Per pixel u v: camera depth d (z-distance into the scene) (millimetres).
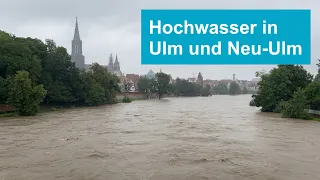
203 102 120000
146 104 102188
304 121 48750
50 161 21984
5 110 59281
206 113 64250
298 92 53562
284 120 50125
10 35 74125
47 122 46125
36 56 71938
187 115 59062
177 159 22547
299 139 31422
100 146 27219
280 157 23438
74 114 61094
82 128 39188
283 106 56219
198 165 21000
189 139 31016
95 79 99562
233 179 18109
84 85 86438
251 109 77562
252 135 33938
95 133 34875
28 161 21969
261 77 69125
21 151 25141
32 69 66812
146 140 30266
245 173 19250
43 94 58500
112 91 106125
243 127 40844
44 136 32594
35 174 18969
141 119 50969
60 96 75688
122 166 20719
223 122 46656
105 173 19172
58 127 40125
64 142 29109
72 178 18219
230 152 25016
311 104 58438
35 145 27625
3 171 19547
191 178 18250
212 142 29422
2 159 22500
